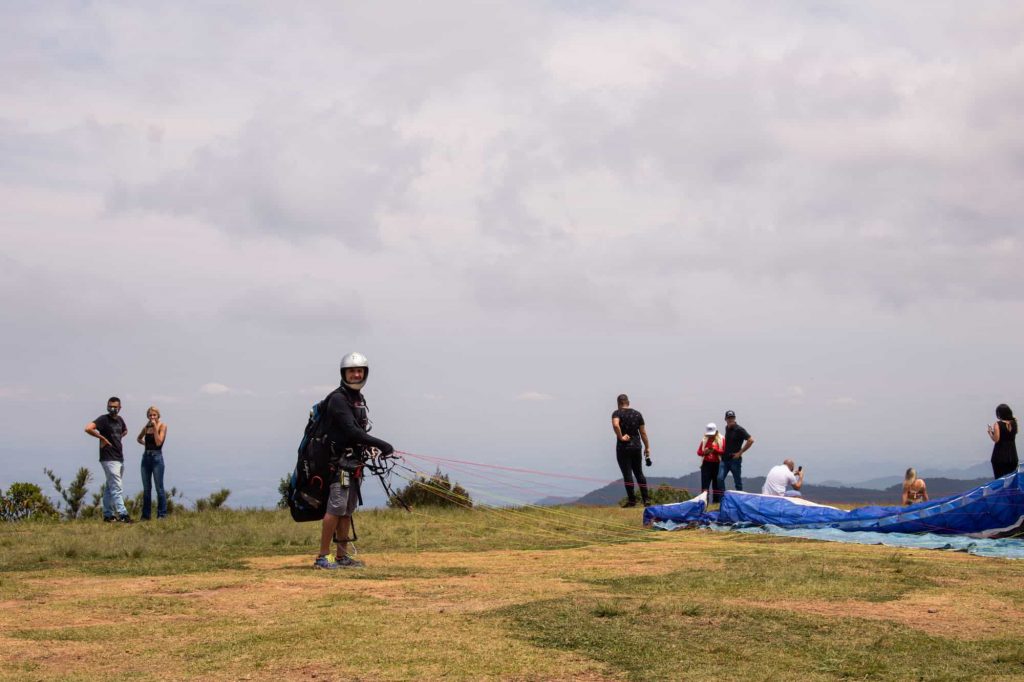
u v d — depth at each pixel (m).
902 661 5.79
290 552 11.73
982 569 9.48
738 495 15.81
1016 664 5.75
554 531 14.70
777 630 6.48
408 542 13.05
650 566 9.87
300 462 9.92
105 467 17.95
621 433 19.88
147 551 11.47
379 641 6.09
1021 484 13.14
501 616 6.84
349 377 9.79
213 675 5.37
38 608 7.34
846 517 14.45
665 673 5.45
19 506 21.50
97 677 5.32
